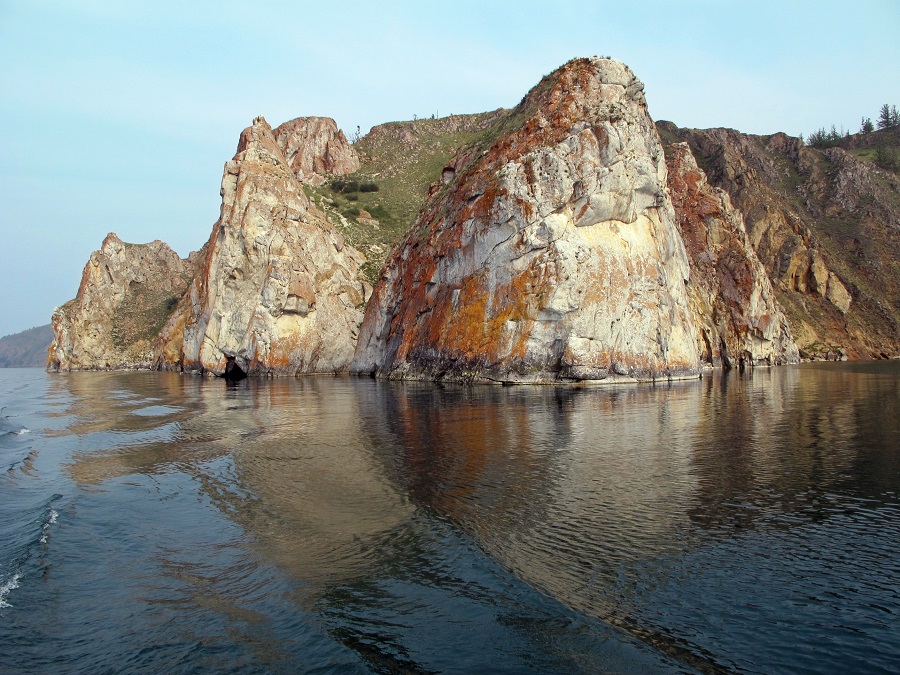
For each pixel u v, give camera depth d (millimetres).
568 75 49094
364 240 88562
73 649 7656
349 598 8727
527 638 7441
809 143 171125
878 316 103125
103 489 15766
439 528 11438
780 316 83250
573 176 43844
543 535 10914
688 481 14562
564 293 42156
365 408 31375
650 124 50281
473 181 49906
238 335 67188
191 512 13422
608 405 29969
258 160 71938
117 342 104750
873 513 11922
